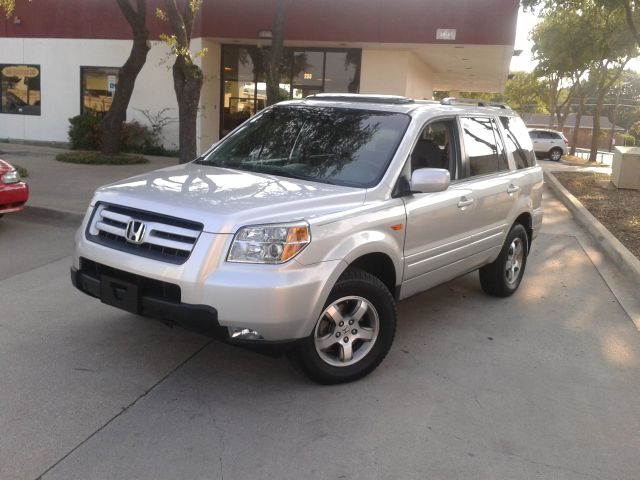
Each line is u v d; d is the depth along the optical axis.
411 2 17.55
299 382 4.28
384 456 3.44
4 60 20.66
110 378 4.19
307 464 3.32
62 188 11.25
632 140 67.50
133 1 19.20
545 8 15.47
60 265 6.82
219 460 3.31
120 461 3.26
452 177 5.26
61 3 19.80
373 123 4.94
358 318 4.23
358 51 19.38
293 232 3.73
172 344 4.80
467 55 20.17
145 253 3.85
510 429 3.82
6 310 5.37
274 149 5.04
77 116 19.38
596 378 4.65
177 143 19.80
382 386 4.30
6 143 20.86
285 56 19.61
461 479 3.27
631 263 7.58
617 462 3.52
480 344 5.20
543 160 34.34
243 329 3.69
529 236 6.77
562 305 6.39
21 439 3.41
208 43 18.89
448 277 5.34
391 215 4.38
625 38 18.92
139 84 19.66
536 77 32.94
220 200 3.91
